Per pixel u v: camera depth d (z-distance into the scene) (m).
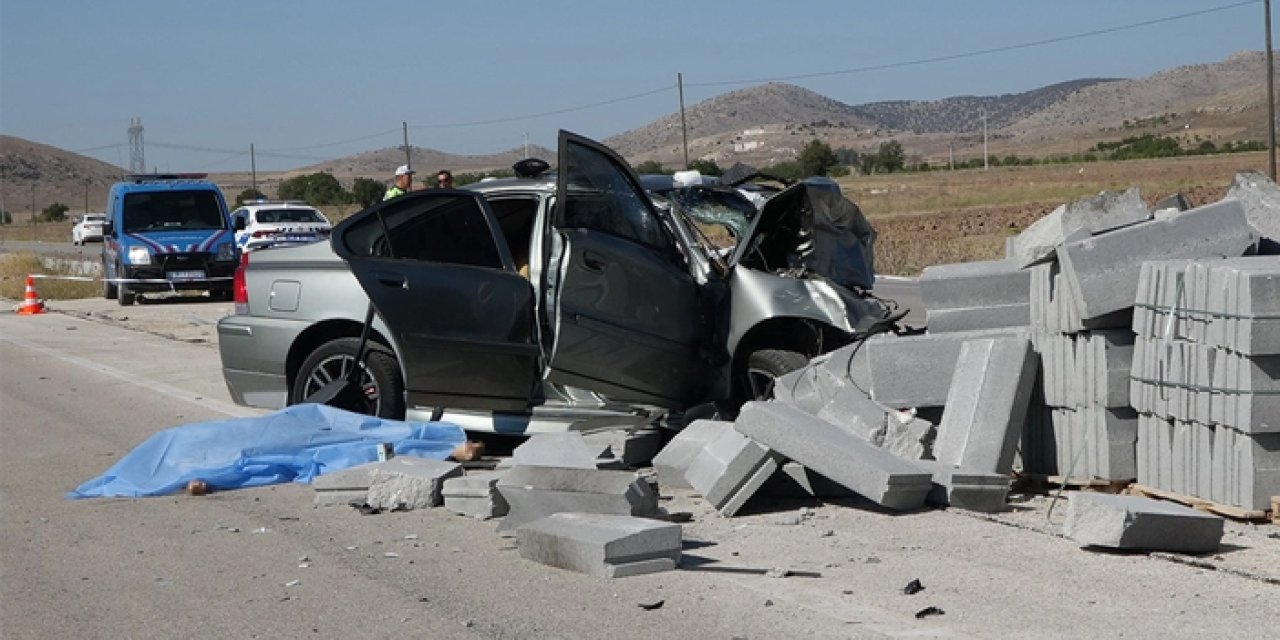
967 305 9.22
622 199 10.24
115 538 8.00
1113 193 8.58
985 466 8.35
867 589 6.51
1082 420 8.38
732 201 11.31
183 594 6.78
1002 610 6.11
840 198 10.70
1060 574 6.68
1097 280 8.07
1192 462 7.72
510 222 10.90
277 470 9.58
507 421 10.34
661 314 10.18
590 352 9.78
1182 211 8.91
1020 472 8.82
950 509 8.10
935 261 32.31
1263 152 127.12
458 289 9.98
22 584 7.04
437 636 5.98
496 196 10.59
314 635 6.06
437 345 9.87
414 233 10.22
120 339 20.56
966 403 8.59
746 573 6.86
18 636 6.19
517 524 7.82
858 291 11.03
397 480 8.59
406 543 7.70
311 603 6.55
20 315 26.30
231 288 29.03
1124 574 6.65
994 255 32.88
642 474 9.40
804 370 9.63
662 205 10.86
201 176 30.73
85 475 10.00
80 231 74.62
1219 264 7.56
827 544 7.41
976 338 8.89
